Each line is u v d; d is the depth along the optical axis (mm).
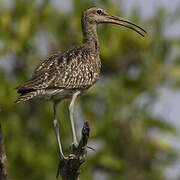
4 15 17844
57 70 14547
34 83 14102
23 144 16938
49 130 17109
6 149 16891
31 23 17891
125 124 17266
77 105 17266
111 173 17609
